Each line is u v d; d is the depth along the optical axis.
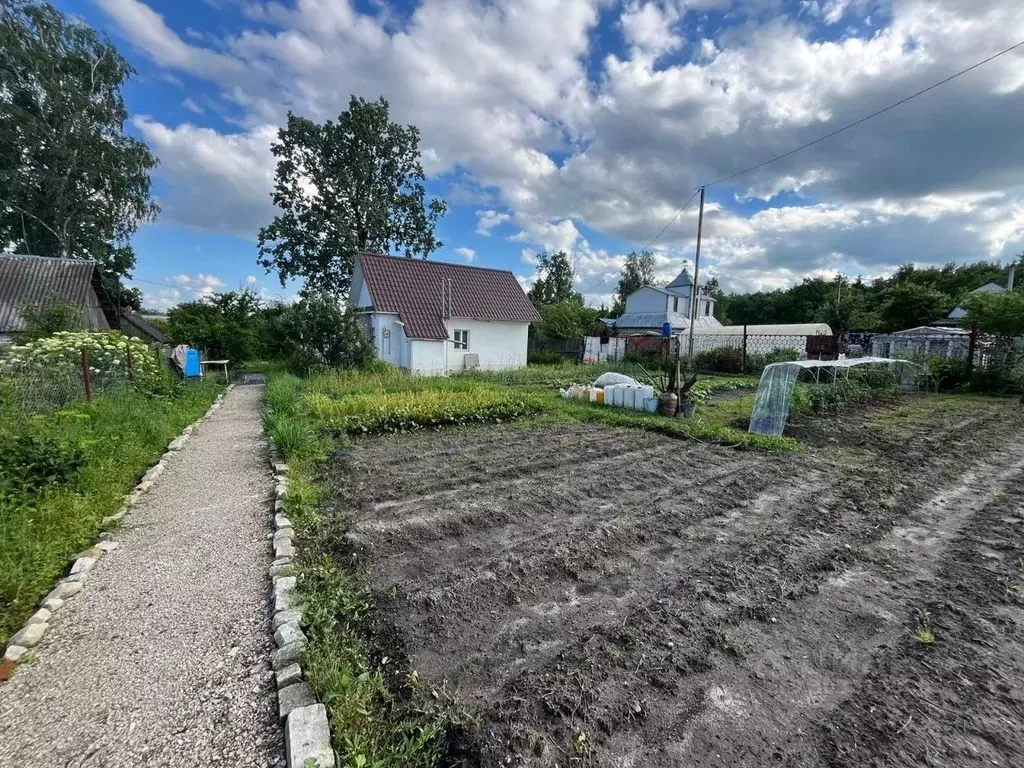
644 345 21.92
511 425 8.27
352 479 5.05
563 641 2.38
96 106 19.59
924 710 1.95
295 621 2.43
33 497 3.60
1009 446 6.75
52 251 21.31
